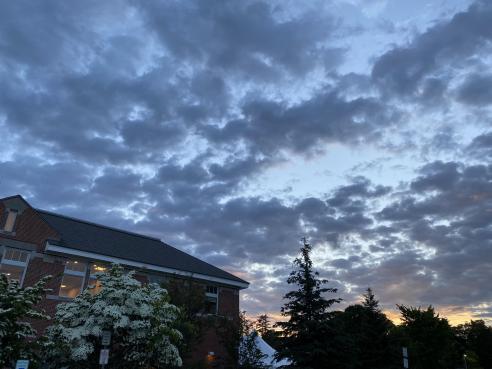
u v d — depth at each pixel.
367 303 36.59
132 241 37.19
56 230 29.44
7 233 27.22
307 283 25.88
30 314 14.37
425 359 47.50
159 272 33.16
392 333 41.78
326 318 25.06
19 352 13.65
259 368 27.38
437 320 49.53
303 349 23.98
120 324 15.36
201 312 29.89
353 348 25.23
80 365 16.11
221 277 36.94
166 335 17.03
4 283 14.34
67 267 29.14
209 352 32.41
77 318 16.50
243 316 31.34
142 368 17.28
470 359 80.31
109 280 17.33
